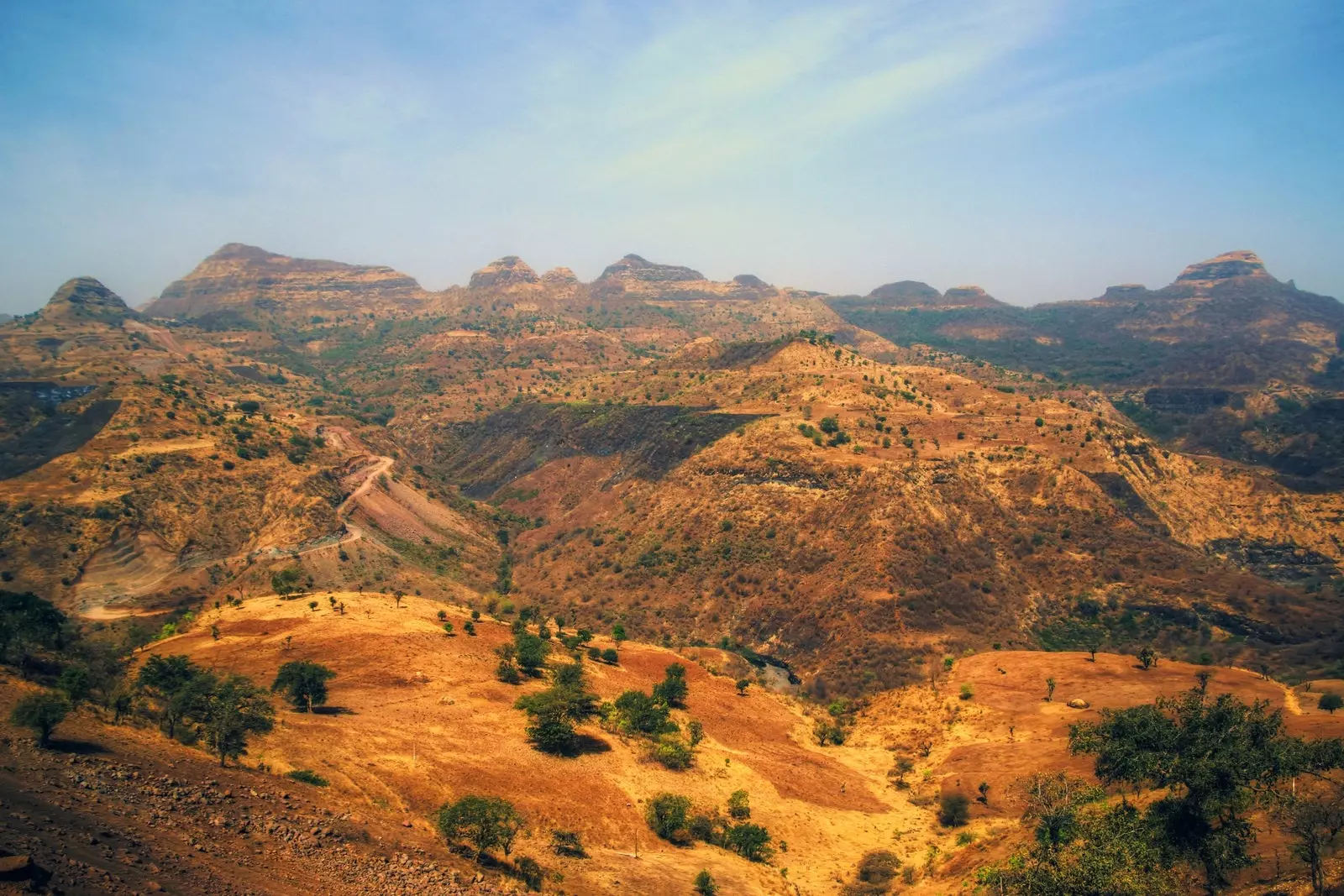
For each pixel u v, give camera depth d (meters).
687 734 79.38
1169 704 55.50
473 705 74.06
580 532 180.50
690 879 50.81
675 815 58.94
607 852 52.94
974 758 77.06
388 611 100.75
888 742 88.75
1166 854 41.72
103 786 36.34
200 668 73.50
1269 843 42.81
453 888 38.34
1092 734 57.06
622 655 105.69
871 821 68.88
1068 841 44.97
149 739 47.06
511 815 46.09
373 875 36.75
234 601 106.88
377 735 62.91
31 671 57.22
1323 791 43.41
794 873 57.91
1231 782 43.31
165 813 35.66
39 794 32.88
